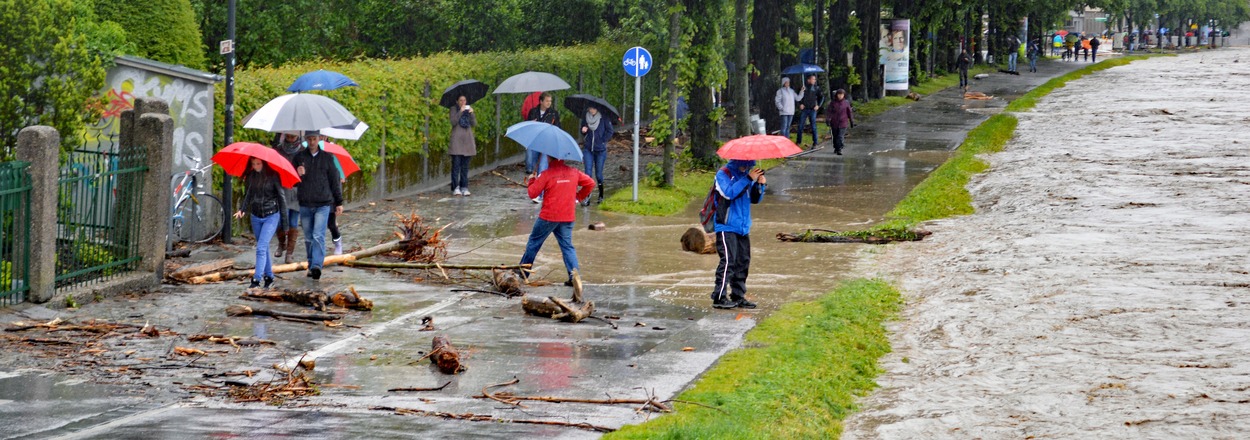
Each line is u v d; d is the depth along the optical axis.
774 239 18.12
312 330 11.53
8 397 8.94
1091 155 30.11
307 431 8.23
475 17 34.12
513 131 14.02
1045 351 11.73
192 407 8.83
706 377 10.02
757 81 40.19
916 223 19.95
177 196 16.17
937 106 45.28
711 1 23.66
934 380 10.81
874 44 46.31
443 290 13.73
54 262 12.16
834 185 24.61
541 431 8.37
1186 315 13.14
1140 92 53.16
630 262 15.79
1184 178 25.45
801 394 9.78
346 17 31.83
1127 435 9.18
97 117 14.94
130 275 13.17
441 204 21.02
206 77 16.41
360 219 19.00
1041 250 17.12
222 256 15.73
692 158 26.00
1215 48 120.81
